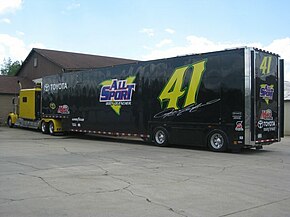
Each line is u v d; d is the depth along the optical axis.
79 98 21.92
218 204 6.76
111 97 19.58
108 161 12.21
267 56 15.21
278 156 14.30
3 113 37.75
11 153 14.11
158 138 17.25
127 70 18.77
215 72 15.13
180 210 6.32
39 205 6.50
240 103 14.39
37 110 27.48
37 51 40.78
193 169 10.73
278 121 15.98
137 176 9.45
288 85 33.69
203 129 15.55
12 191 7.54
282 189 8.12
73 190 7.70
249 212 6.28
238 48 14.48
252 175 9.85
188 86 16.05
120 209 6.33
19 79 42.12
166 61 16.95
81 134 25.02
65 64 37.44
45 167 10.73
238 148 14.73
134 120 18.34
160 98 17.16
